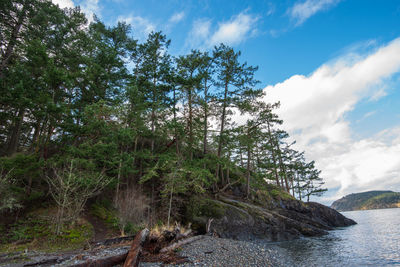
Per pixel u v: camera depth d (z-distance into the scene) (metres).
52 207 14.66
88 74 18.95
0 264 7.66
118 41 26.17
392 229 25.48
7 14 19.66
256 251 11.95
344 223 35.00
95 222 14.80
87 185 13.37
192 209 19.00
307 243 17.86
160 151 23.83
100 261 7.16
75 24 22.30
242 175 29.98
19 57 19.42
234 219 18.91
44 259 8.02
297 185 48.69
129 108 18.91
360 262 11.52
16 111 18.25
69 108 16.80
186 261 8.62
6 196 11.42
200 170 18.95
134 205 16.09
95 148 15.17
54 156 14.94
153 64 25.08
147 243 8.98
